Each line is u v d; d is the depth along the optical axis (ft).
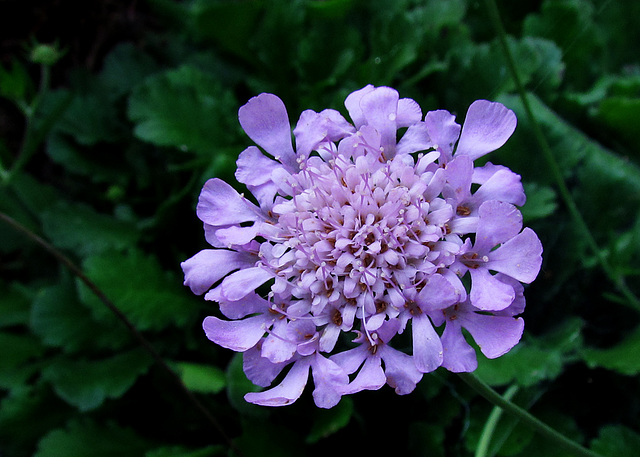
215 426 0.65
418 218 0.40
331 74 0.71
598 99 0.66
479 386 0.43
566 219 0.63
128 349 0.67
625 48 0.73
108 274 0.64
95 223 0.70
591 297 0.63
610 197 0.62
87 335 0.67
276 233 0.41
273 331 0.40
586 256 0.62
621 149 0.68
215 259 0.41
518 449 0.57
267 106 0.42
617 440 0.57
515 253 0.38
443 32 0.73
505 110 0.41
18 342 0.71
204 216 0.41
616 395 0.61
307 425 0.62
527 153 0.62
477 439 0.58
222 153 0.64
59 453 0.63
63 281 0.70
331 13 0.70
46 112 0.78
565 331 0.59
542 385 0.60
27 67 0.87
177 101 0.68
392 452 0.62
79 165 0.75
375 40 0.68
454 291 0.37
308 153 0.42
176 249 0.70
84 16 0.85
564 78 0.69
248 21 0.72
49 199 0.79
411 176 0.41
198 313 0.67
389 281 0.39
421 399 0.61
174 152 0.70
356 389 0.37
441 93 0.67
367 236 0.41
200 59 0.77
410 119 0.41
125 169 0.78
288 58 0.73
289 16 0.70
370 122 0.41
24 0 0.83
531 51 0.62
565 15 0.66
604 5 0.69
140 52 0.78
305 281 0.40
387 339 0.39
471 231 0.40
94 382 0.65
